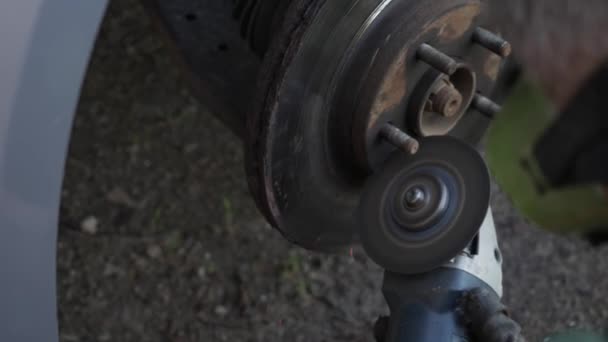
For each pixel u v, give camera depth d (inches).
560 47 24.2
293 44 38.7
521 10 24.4
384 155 41.8
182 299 56.2
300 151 40.9
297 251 58.4
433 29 40.4
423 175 40.6
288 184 41.3
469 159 40.0
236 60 47.4
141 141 63.2
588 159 25.6
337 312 55.7
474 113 43.8
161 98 65.2
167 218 59.7
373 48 39.8
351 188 43.3
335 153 42.0
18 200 35.0
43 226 35.5
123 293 56.3
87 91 65.2
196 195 60.9
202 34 48.1
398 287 41.6
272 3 43.7
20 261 35.4
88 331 54.6
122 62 66.5
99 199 60.4
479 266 41.5
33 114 34.7
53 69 34.8
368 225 41.3
